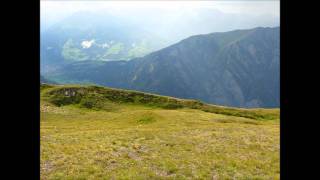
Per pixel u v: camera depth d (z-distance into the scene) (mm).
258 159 33375
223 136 46562
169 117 84312
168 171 28016
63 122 88188
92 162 29922
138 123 82250
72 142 39969
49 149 34656
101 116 102812
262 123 88312
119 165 29656
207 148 38156
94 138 43406
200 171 28016
